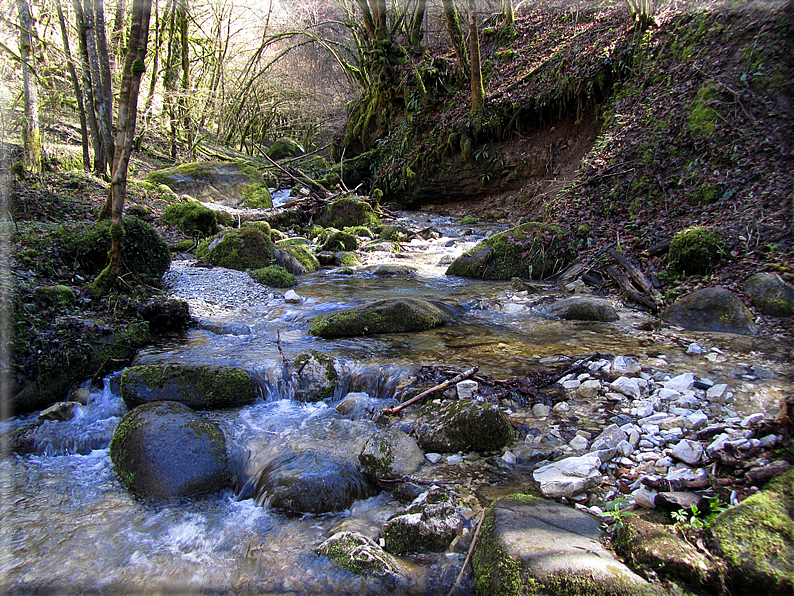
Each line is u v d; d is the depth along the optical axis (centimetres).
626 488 278
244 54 2677
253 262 853
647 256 716
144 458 330
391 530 265
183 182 1455
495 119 1438
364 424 376
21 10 937
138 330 532
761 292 556
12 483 336
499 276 823
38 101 1091
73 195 982
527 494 277
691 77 943
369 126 1959
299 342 524
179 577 253
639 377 416
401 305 572
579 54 1287
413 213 1611
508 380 408
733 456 275
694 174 799
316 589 241
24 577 254
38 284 546
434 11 2252
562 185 1211
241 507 311
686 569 208
